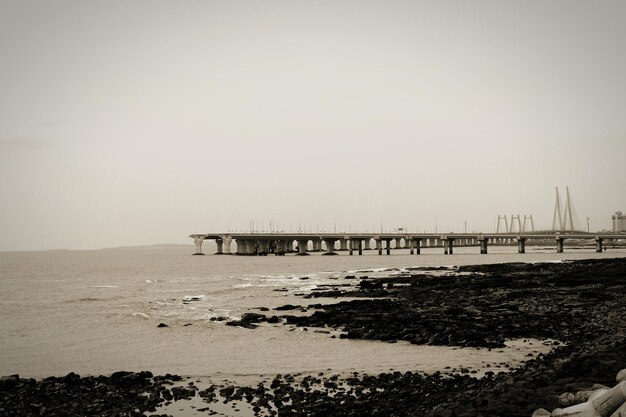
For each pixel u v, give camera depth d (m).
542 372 20.70
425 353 30.97
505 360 28.39
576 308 44.75
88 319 49.84
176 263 197.12
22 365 31.27
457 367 27.17
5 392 24.64
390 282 79.75
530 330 35.75
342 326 41.75
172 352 33.97
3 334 42.12
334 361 29.75
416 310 46.91
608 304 45.56
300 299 63.84
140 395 23.44
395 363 28.69
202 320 47.38
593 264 100.44
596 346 26.83
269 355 32.03
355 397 21.59
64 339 39.69
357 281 89.19
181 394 23.33
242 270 134.38
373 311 47.53
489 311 45.22
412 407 19.30
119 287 89.12
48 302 65.88
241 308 56.00
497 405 15.92
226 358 31.56
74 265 196.00
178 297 69.88
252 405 21.48
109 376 27.84
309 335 38.44
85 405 22.27
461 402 18.22
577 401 14.67
